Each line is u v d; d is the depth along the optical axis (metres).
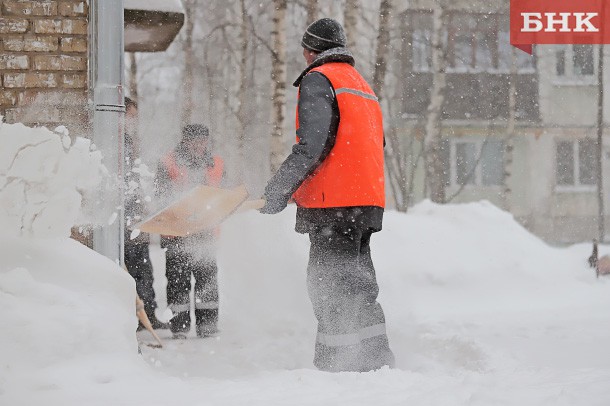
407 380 5.62
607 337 8.73
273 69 23.20
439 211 16.94
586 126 42.28
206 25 39.81
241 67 33.94
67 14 7.79
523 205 42.28
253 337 9.61
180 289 9.89
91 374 5.11
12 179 5.85
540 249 16.19
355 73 7.02
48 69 7.73
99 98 7.15
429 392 4.87
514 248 15.75
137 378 5.21
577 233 42.12
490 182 41.97
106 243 7.04
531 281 14.80
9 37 7.70
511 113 38.91
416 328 9.79
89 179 6.04
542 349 7.99
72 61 7.78
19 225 5.86
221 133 37.31
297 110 6.76
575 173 42.47
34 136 5.91
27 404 4.54
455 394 4.73
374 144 6.87
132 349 5.63
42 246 5.84
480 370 6.93
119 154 7.17
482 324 10.20
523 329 9.67
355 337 6.69
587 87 42.34
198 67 39.16
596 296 13.60
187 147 10.04
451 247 15.30
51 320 5.25
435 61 34.69
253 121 35.56
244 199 6.67
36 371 5.00
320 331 6.75
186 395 4.91
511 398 4.48
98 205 7.06
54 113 7.71
